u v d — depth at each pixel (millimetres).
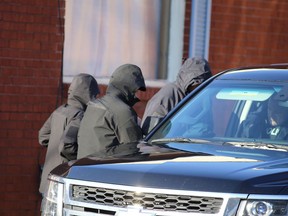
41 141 31328
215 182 18500
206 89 24875
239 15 41625
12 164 36375
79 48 38938
